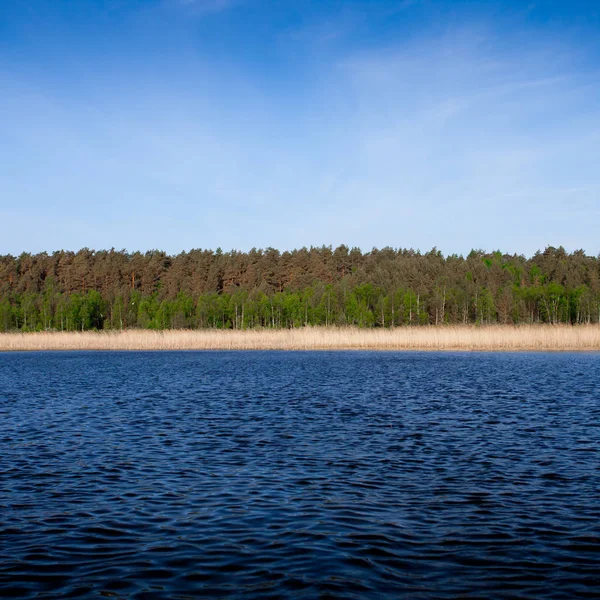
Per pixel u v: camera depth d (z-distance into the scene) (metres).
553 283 98.12
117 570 7.94
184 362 46.22
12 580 7.66
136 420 19.16
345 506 10.41
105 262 134.12
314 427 17.69
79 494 11.21
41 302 107.56
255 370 37.78
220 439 16.02
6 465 13.38
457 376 32.66
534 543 8.80
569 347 55.06
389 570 7.92
